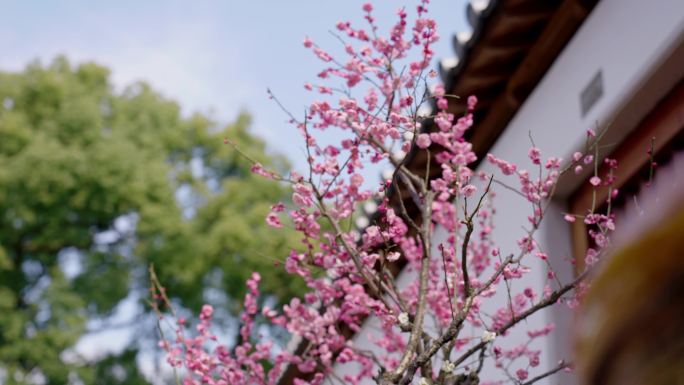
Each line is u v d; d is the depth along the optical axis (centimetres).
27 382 1967
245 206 2444
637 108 422
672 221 51
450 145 415
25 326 2066
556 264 485
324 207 407
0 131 2153
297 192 412
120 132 2320
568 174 480
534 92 530
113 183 2117
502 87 546
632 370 51
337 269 445
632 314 51
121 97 2584
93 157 2119
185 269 2241
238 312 2331
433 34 408
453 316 353
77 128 2206
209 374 487
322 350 497
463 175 408
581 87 467
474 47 508
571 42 487
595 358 53
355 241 434
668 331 50
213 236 2234
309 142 411
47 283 2239
